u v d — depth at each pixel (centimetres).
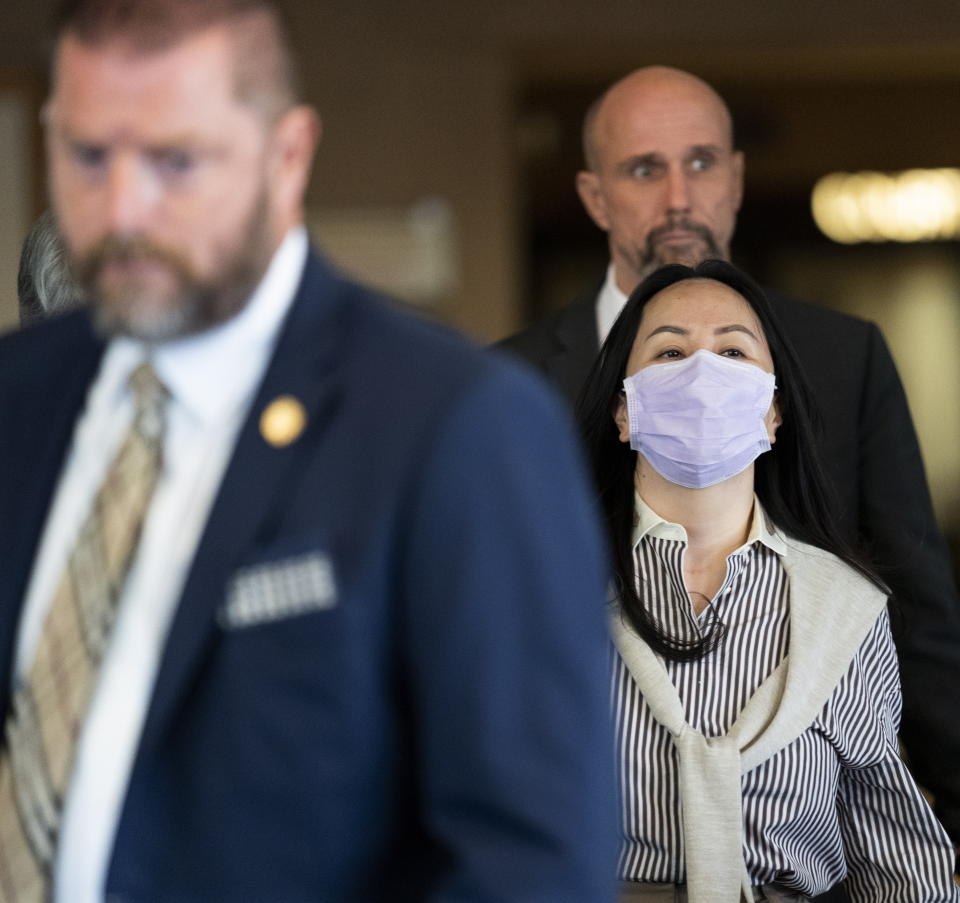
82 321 492
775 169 3080
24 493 473
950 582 898
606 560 703
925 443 3319
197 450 446
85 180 410
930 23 2145
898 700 748
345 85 2147
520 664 414
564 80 2438
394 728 428
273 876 418
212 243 409
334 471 424
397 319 451
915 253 3262
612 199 1076
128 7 406
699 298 741
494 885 404
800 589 708
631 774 693
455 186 2150
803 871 688
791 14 2150
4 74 1991
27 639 462
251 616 413
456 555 410
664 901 690
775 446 748
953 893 718
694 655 697
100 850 430
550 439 430
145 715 419
